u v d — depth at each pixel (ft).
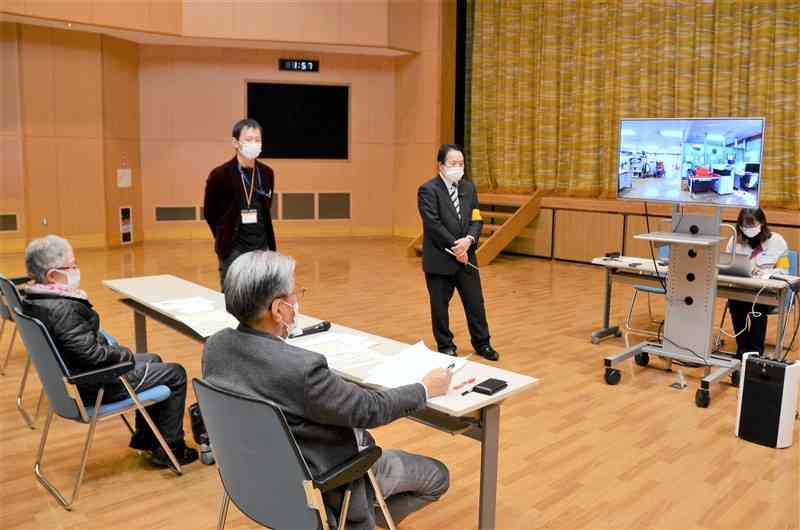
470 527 8.97
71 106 31.76
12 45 30.01
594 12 30.94
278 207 37.35
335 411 5.98
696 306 14.55
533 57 33.53
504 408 13.26
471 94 36.29
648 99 29.94
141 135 35.09
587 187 31.96
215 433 6.27
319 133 37.35
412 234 37.88
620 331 19.01
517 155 34.50
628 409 13.28
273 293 6.16
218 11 32.65
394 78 37.88
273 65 36.17
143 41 33.91
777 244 16.42
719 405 13.56
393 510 7.29
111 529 8.84
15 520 9.04
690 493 9.93
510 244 33.73
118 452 11.21
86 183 32.50
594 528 8.95
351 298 23.06
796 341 18.11
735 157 13.08
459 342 17.88
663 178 14.10
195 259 30.27
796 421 12.82
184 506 9.46
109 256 30.71
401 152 38.04
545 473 10.53
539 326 19.60
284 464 5.82
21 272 26.17
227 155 36.27
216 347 6.37
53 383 9.27
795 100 26.20
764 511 9.42
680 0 28.43
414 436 11.93
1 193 30.37
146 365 10.29
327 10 33.86
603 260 17.58
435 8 35.14
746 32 27.07
